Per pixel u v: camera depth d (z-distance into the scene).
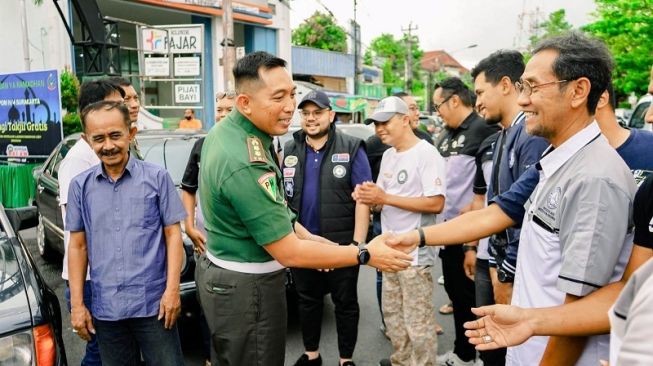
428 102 47.59
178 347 2.51
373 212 4.29
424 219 3.01
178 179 4.31
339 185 3.29
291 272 3.39
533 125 1.60
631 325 0.74
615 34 18.45
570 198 1.46
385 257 2.03
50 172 5.54
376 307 4.52
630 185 1.45
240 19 16.66
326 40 29.92
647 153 1.84
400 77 47.97
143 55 12.75
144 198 2.36
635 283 0.79
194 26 12.38
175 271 2.41
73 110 10.60
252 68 1.92
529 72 1.58
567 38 1.56
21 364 1.94
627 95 21.42
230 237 1.99
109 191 2.36
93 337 2.64
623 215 1.40
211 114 16.58
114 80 3.31
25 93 8.52
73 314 2.40
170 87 18.16
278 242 1.92
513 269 2.28
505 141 2.49
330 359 3.55
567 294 1.46
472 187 3.54
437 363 3.39
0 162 8.94
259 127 1.99
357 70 25.14
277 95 1.93
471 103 3.59
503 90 2.51
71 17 12.32
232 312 2.02
